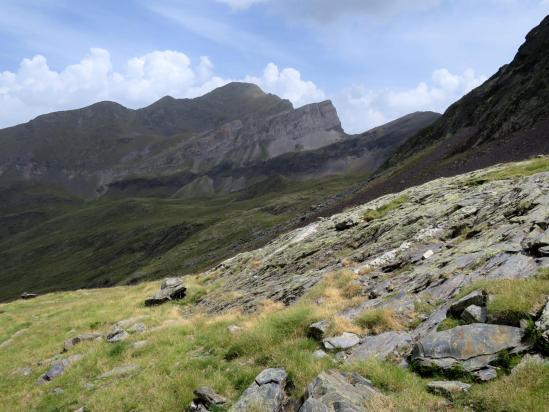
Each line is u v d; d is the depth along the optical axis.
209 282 46.56
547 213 18.08
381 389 11.28
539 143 73.31
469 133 114.81
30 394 20.62
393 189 103.88
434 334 12.42
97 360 22.75
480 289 13.37
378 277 22.12
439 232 24.75
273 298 27.83
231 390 14.23
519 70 119.88
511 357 10.45
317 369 12.98
